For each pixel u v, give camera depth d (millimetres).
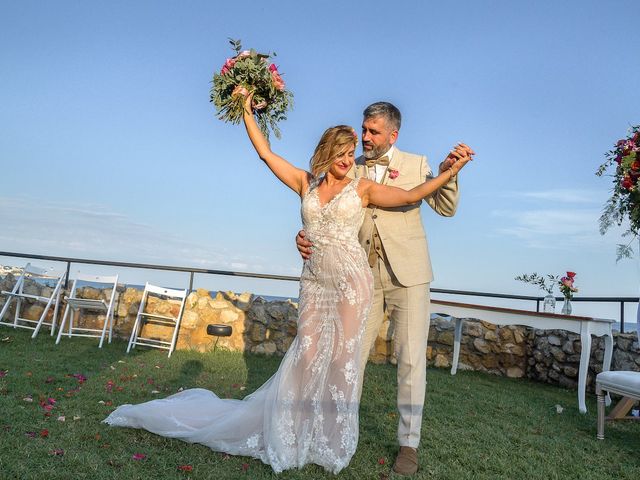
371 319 3322
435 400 5043
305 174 3367
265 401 2969
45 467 2553
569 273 6215
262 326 7188
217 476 2652
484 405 5008
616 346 6246
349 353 2957
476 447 3566
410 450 3033
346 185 3158
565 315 5289
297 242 3158
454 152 3125
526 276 6434
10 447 2771
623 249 4133
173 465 2766
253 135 3424
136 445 2990
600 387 4090
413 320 3191
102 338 6742
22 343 6523
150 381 4883
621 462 3520
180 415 3205
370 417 4176
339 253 3053
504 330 7465
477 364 7453
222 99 3479
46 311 7172
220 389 4832
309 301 3092
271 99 3508
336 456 2816
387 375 6098
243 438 2975
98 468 2602
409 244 3250
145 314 6949
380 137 3324
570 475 3193
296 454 2844
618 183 4145
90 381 4703
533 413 4793
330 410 2896
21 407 3527
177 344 7090
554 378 6914
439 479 2920
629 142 4031
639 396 3725
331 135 3088
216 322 7164
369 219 3295
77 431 3125
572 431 4297
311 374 2934
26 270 7523
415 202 3129
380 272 3297
